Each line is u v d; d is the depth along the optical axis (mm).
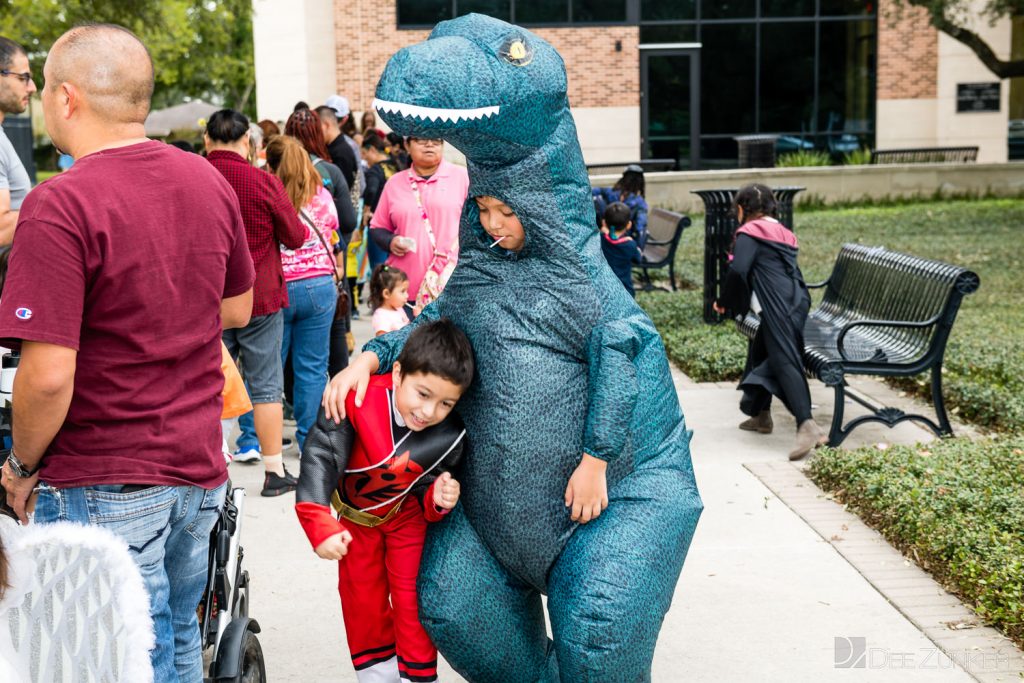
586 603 2809
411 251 5941
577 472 2850
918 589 4594
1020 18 29781
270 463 5922
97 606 2094
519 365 2863
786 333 6480
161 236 2721
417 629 3096
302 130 7586
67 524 2061
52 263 2547
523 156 2807
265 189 5484
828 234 18219
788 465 6371
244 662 3359
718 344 9195
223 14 35312
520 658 3068
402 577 3084
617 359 2842
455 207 5934
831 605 4480
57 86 2764
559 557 2938
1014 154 30172
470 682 3137
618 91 27578
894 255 7449
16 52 4875
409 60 2648
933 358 6543
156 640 2795
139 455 2729
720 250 10516
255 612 4527
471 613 2969
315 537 2811
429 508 2955
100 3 21828
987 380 7879
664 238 13688
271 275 5656
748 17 27844
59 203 2576
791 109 28328
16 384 2590
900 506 5141
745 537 5254
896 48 27969
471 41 2723
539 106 2744
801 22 27922
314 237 6188
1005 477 5426
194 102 38062
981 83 27828
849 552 5020
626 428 2840
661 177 22469
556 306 2869
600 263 2945
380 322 5988
